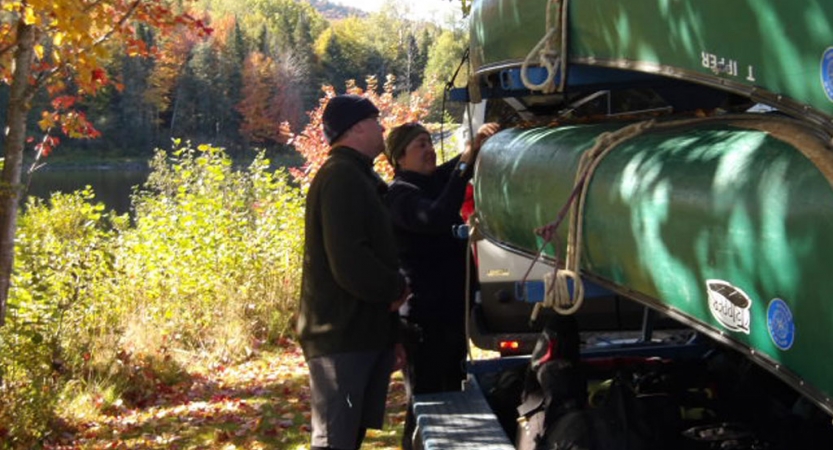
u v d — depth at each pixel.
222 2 110.12
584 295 3.63
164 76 74.06
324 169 4.33
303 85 78.00
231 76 76.31
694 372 4.40
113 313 10.09
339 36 85.25
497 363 4.88
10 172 8.78
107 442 7.45
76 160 69.94
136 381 8.89
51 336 8.27
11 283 8.70
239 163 65.75
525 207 3.87
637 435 3.65
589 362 4.80
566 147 3.64
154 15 10.05
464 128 6.49
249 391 8.98
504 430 4.30
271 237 12.14
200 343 10.59
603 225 3.17
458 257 5.02
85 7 8.22
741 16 2.61
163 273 11.27
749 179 2.47
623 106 4.35
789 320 2.29
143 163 70.75
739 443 3.77
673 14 2.94
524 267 6.66
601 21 3.39
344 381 4.28
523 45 4.00
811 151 2.30
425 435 3.94
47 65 9.37
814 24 2.32
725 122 3.00
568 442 3.64
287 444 7.20
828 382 2.21
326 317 4.31
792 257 2.26
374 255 4.25
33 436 7.17
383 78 80.19
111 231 12.23
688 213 2.69
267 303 11.47
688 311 2.77
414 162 5.09
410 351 4.99
